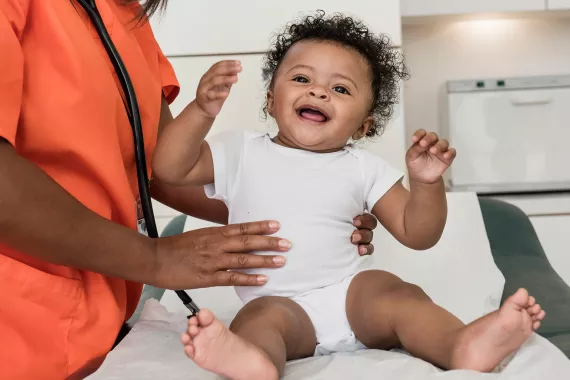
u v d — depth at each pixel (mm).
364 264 1091
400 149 1973
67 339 809
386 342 958
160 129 1079
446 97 2934
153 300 1160
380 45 1188
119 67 897
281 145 1074
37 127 801
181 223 1666
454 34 3092
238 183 1044
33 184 707
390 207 1069
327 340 974
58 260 747
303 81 1068
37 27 820
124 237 783
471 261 1402
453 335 831
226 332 738
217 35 2018
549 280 1366
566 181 2852
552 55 3068
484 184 2887
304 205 1021
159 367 825
